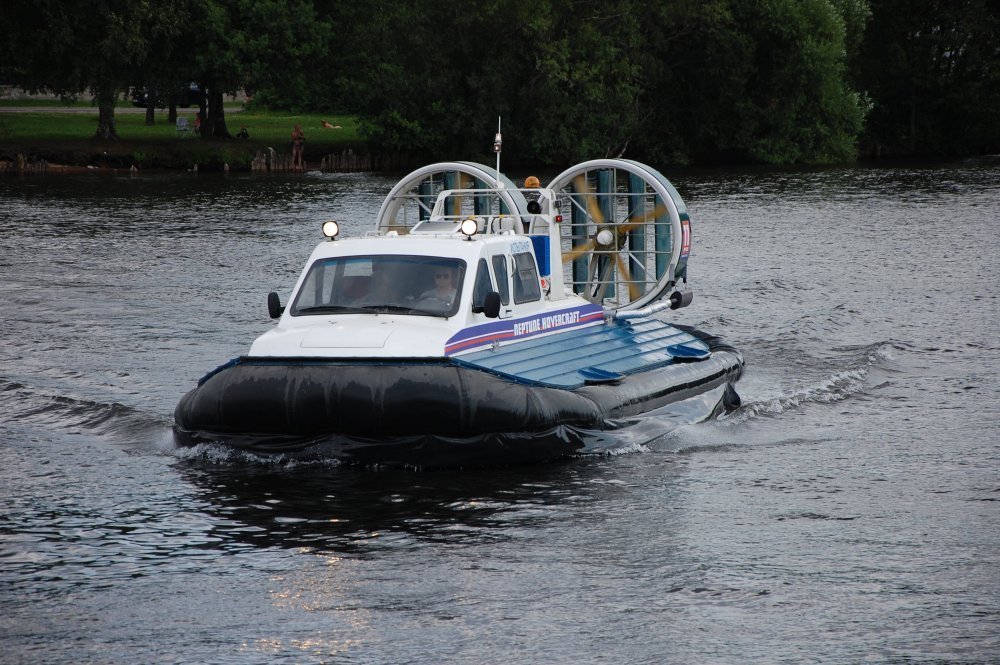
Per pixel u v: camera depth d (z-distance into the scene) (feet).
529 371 100.58
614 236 133.49
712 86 604.90
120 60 481.05
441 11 539.70
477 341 99.76
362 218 305.73
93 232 271.28
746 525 83.56
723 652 63.52
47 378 128.88
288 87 540.52
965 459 100.58
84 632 66.39
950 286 198.08
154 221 296.30
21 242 250.98
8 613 68.95
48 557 77.77
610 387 104.88
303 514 85.51
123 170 482.28
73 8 483.10
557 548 78.95
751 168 566.36
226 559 77.15
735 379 124.36
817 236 270.87
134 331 156.35
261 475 94.53
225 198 365.20
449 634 65.82
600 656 63.05
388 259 103.60
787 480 94.53
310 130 636.48
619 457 100.42
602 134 573.74
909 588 72.08
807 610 68.90
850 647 64.03
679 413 109.91
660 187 129.08
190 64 524.52
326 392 94.32
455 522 83.97
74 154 477.36
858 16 644.27
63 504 88.17
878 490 91.86
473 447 95.09
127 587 72.74
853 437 107.86
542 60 540.52
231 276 205.26
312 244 250.98
